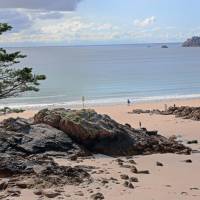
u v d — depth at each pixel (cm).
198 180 2791
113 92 11444
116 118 6544
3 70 2966
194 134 5038
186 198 2378
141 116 6681
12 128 3659
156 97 10344
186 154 3784
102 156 3622
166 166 3228
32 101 9594
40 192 2328
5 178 2625
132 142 3841
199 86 12875
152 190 2516
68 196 2305
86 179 2652
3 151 3241
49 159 3222
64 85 13112
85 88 12419
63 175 2642
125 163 3309
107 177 2766
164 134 5059
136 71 18812
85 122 3772
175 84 13500
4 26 2983
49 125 3853
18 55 3033
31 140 3503
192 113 6450
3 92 2972
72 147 3612
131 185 2556
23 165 2766
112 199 2306
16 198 2248
